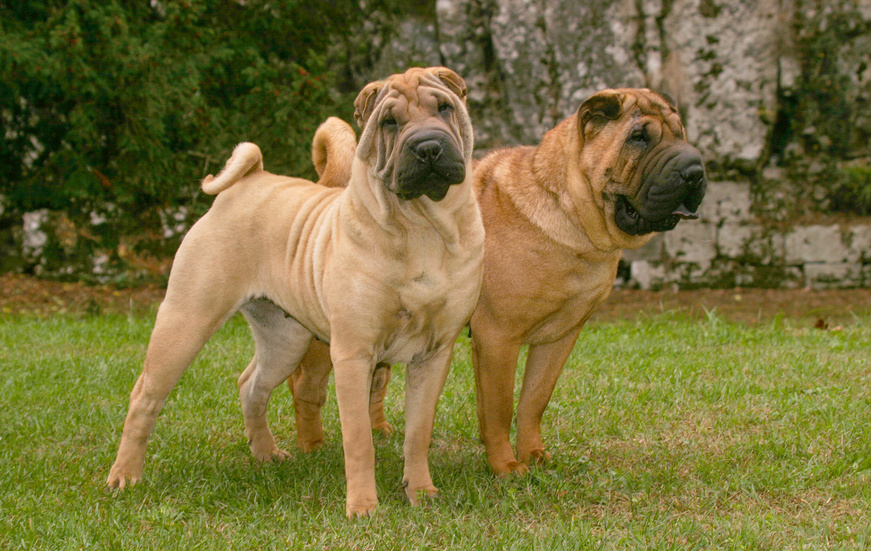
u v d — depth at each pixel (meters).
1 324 7.80
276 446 4.13
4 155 10.66
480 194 3.84
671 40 10.68
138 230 10.56
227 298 3.51
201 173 9.81
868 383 5.11
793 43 10.92
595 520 3.17
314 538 2.93
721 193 10.68
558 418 4.60
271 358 3.87
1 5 9.53
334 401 5.04
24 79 9.16
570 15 10.69
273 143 9.56
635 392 5.03
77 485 3.54
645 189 3.27
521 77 10.84
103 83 8.70
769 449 3.90
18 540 2.94
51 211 10.43
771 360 5.78
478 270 3.20
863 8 10.77
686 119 10.76
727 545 2.89
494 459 3.72
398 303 3.06
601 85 10.70
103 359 5.84
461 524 3.03
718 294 10.26
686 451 3.95
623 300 9.95
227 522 3.18
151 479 3.62
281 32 10.23
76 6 8.92
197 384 5.29
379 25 11.22
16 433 4.26
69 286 10.09
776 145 11.29
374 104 3.09
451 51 11.01
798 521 3.10
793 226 10.62
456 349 6.51
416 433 3.34
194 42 9.46
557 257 3.52
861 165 10.98
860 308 9.23
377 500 3.20
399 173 2.81
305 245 3.42
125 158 9.56
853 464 3.63
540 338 3.79
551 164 3.60
